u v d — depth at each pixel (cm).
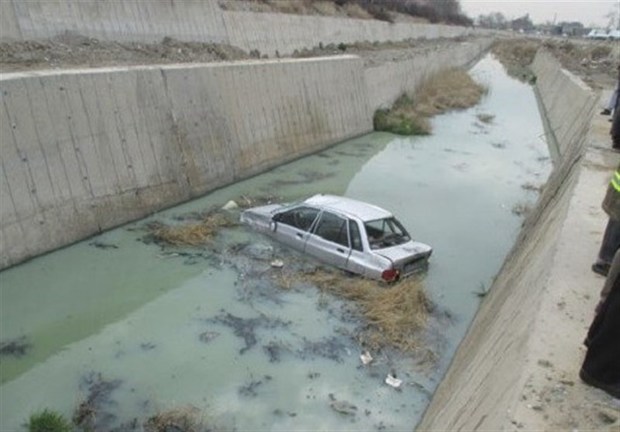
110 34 2266
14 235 1187
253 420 776
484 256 1413
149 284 1155
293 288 1138
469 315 1112
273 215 1363
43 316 1024
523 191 2020
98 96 1427
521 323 620
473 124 3372
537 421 424
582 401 447
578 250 755
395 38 6334
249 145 2034
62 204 1298
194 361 905
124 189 1474
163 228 1432
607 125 1664
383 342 974
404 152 2583
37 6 1945
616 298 445
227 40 3081
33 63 1688
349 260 1179
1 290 1103
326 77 2639
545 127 3397
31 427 717
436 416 684
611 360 454
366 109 2983
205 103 1823
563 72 3909
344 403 823
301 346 955
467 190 2002
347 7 5634
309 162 2309
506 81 6003
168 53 2389
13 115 1202
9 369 872
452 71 5266
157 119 1616
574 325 566
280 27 3709
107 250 1306
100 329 992
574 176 1193
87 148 1380
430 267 1321
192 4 2814
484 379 589
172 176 1647
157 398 811
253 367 895
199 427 751
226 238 1379
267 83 2186
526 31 18775
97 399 804
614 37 9588
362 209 1247
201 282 1165
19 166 1206
